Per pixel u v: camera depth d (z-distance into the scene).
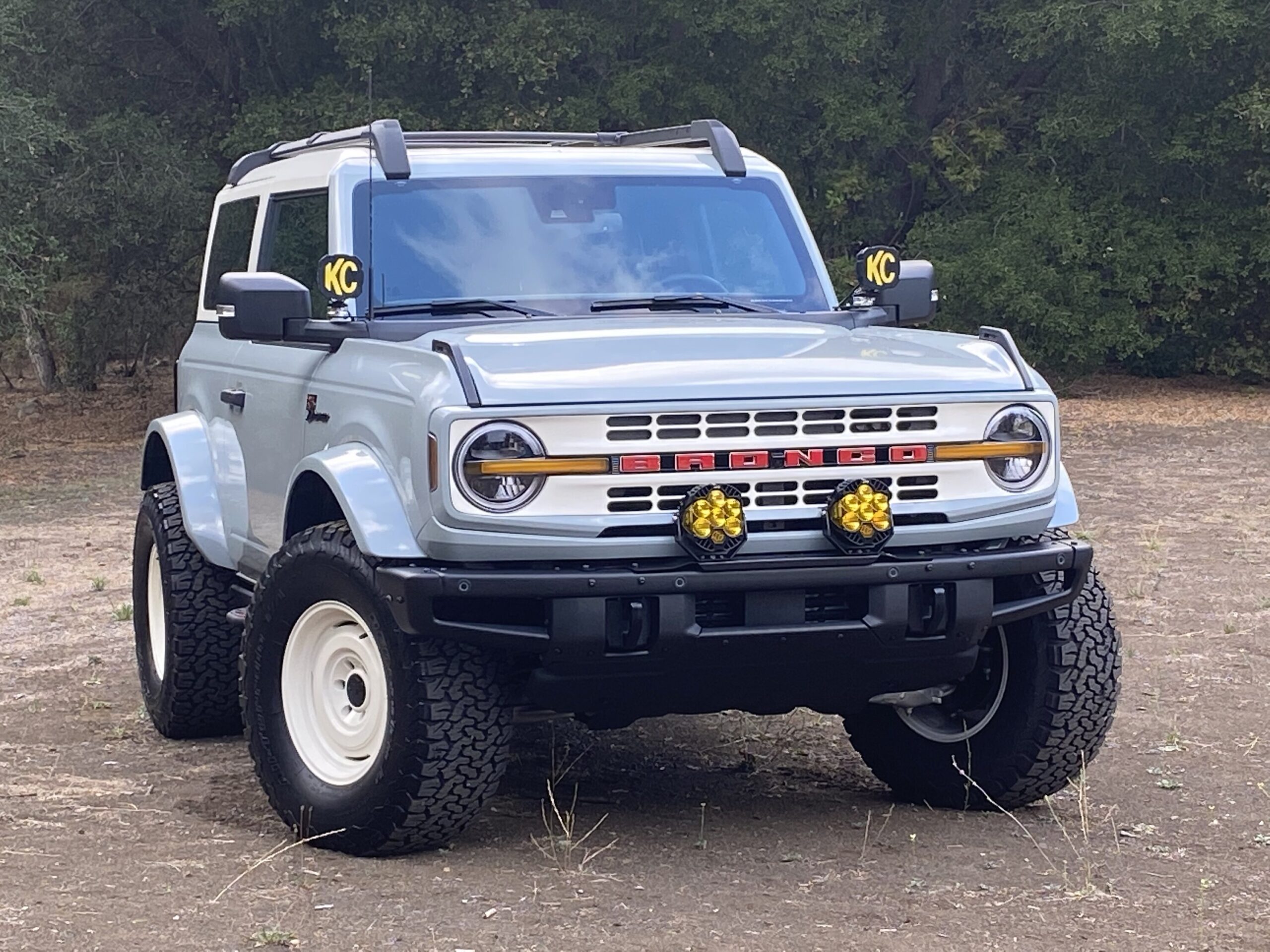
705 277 6.31
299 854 5.27
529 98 26.27
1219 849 5.36
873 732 6.15
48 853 5.30
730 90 27.27
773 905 4.73
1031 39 28.05
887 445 5.07
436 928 4.51
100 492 18.59
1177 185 29.80
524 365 5.01
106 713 7.79
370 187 6.09
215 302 7.37
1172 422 24.91
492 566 4.88
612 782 6.41
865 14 28.55
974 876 5.05
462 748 5.02
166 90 28.16
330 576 5.18
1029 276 28.39
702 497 4.85
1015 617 5.30
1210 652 8.86
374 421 5.22
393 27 24.31
